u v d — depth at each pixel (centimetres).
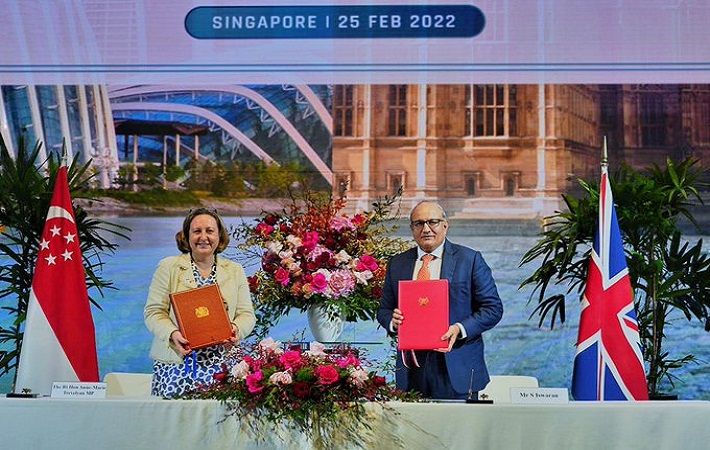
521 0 550
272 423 290
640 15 548
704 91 547
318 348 306
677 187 451
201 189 562
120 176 559
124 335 549
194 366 346
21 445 289
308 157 560
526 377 424
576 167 553
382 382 301
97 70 555
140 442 288
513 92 554
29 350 370
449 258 359
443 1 553
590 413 285
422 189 558
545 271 460
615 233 376
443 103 556
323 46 555
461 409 287
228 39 556
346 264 388
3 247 461
